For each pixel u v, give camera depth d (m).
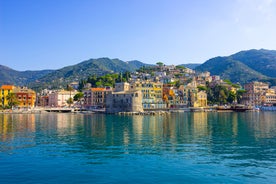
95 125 102.88
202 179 34.44
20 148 53.25
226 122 116.75
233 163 41.50
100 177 35.31
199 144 57.78
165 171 37.59
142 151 50.25
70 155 46.97
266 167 39.38
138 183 33.19
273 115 180.12
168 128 90.56
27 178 34.94
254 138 66.50
